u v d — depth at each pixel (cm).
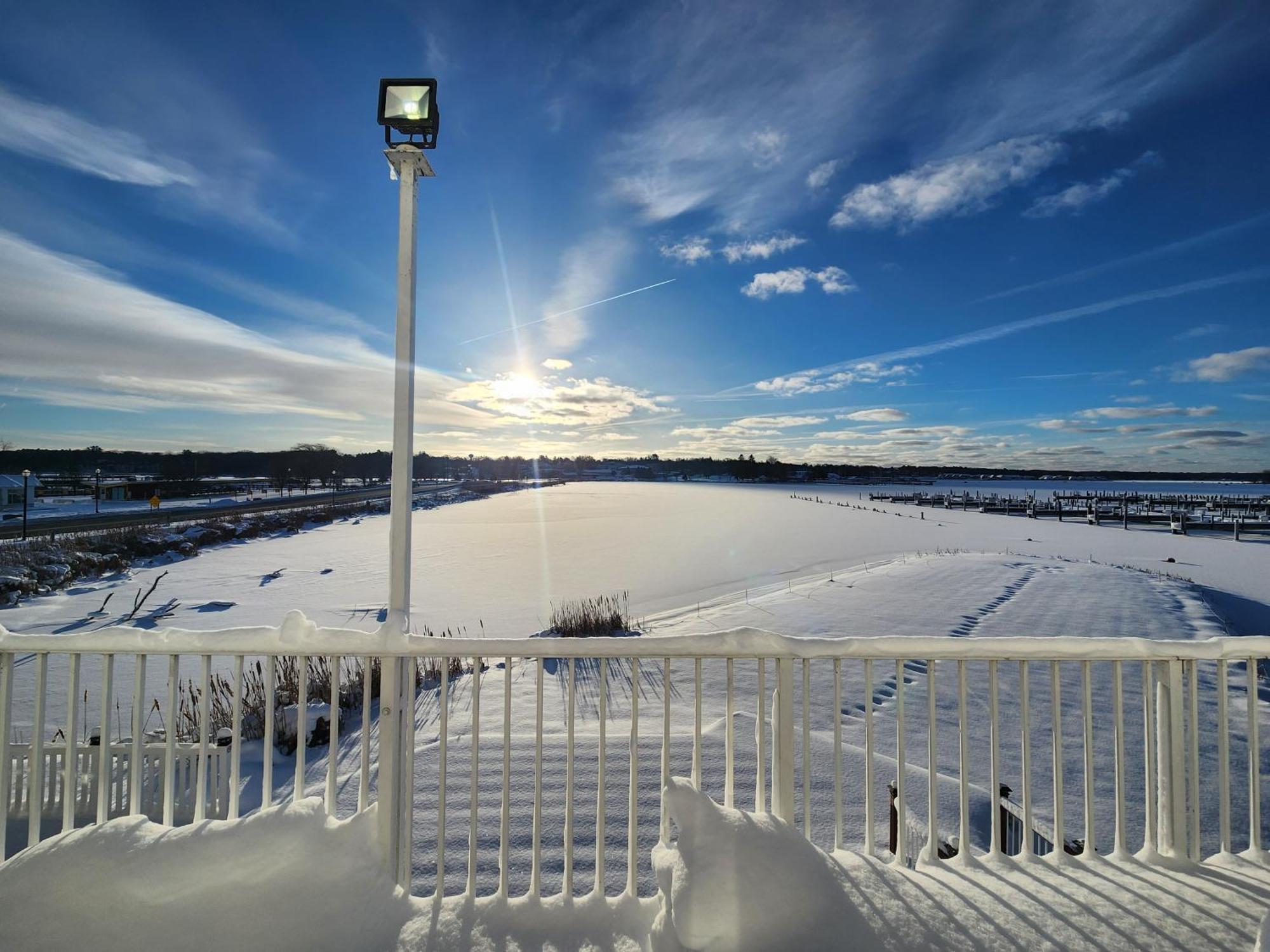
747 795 414
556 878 330
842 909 196
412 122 267
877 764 488
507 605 1299
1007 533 2817
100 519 2909
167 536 2131
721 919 189
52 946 189
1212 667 770
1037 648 245
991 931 198
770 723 544
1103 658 247
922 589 1356
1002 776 491
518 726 549
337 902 206
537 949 201
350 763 482
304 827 216
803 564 1864
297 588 1476
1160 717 251
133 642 230
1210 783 486
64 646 230
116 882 199
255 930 196
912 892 213
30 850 208
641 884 324
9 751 236
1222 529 2898
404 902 217
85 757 336
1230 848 246
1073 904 212
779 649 231
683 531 2809
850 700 667
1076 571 1569
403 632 236
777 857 201
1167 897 217
